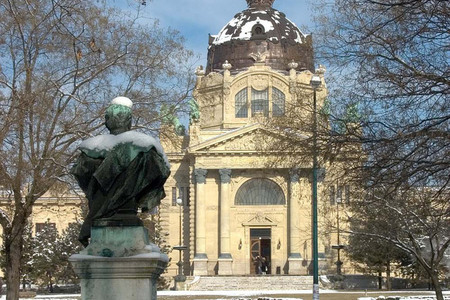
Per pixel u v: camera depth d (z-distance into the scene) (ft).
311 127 83.82
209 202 343.87
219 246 340.39
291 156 96.37
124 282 33.17
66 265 288.92
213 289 300.40
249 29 379.55
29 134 109.19
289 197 340.59
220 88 361.92
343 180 82.94
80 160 35.40
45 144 108.88
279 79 354.74
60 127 114.11
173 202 359.05
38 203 332.19
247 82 358.43
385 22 71.00
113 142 34.94
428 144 70.54
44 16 108.99
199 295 237.86
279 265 340.80
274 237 343.26
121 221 34.37
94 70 114.73
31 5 108.88
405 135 70.79
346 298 209.87
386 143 72.69
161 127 120.37
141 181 34.86
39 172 108.58
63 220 346.95
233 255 343.87
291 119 94.84
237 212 345.51
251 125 334.85
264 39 374.22
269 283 302.66
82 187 36.11
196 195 342.03
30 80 106.93
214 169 341.41
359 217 168.66
